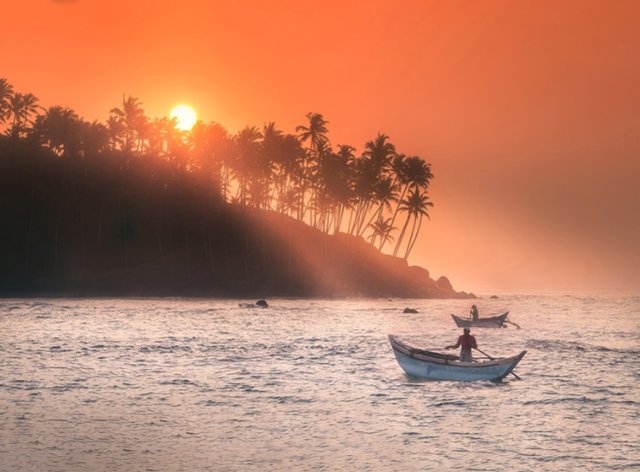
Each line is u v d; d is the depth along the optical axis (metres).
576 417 28.31
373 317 89.81
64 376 37.25
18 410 28.16
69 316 79.94
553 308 126.94
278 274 148.00
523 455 22.52
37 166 136.75
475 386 35.66
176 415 27.77
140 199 145.38
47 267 134.88
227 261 149.25
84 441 23.39
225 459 21.62
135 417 27.25
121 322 73.56
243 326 72.25
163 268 141.00
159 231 144.12
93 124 150.62
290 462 21.45
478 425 26.73
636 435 25.25
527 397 32.72
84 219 141.88
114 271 138.88
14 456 21.44
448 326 77.69
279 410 29.12
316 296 144.50
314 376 38.56
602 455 22.56
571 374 40.12
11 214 135.38
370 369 41.56
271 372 39.94
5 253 132.75
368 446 23.44
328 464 21.31
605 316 101.31
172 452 22.30
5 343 52.53
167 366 41.97
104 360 44.19
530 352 52.06
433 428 26.16
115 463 20.97
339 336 63.12
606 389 35.06
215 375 38.53
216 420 27.00
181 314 87.69
